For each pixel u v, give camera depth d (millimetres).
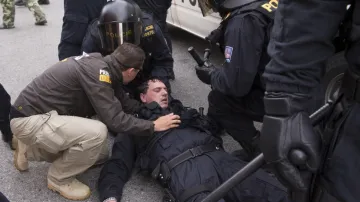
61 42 2889
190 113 2363
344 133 1066
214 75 2250
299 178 1070
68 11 2787
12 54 4828
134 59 2064
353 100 1069
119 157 2334
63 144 2080
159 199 2326
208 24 4008
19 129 2100
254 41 1957
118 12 2371
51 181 2291
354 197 1048
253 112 2322
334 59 2520
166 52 3031
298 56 1021
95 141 2102
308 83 1047
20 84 3906
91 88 2021
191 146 2188
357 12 976
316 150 1035
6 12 5984
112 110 2059
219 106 2439
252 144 2439
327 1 960
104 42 2467
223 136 2979
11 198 2299
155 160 2209
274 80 1070
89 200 2287
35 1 6133
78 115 2225
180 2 4410
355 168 1042
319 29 984
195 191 1938
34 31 5930
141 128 2154
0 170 2547
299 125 1047
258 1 2012
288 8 1020
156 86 2576
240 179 1427
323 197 1117
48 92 2090
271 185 1981
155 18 3377
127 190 2404
